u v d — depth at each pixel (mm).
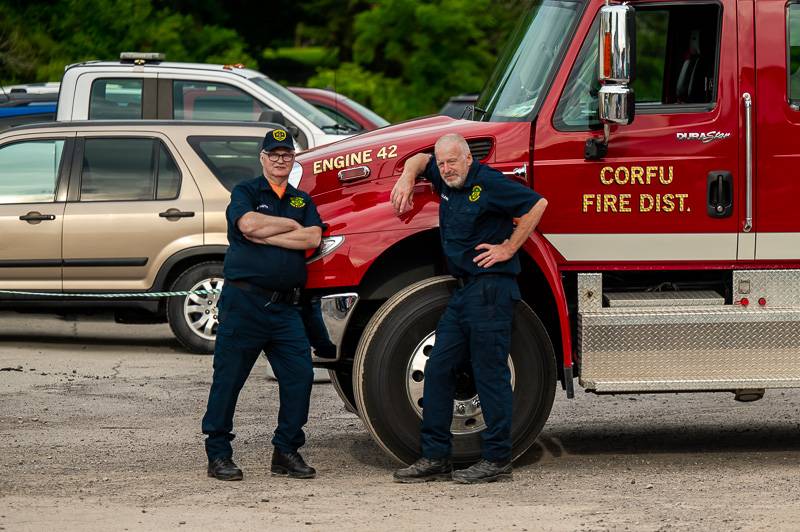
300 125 22219
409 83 54125
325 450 12773
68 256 18344
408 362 11469
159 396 15484
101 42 44094
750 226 11617
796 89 11625
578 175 11594
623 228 11625
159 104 22547
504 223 11055
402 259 12047
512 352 11539
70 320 22562
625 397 15734
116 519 10047
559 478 11562
